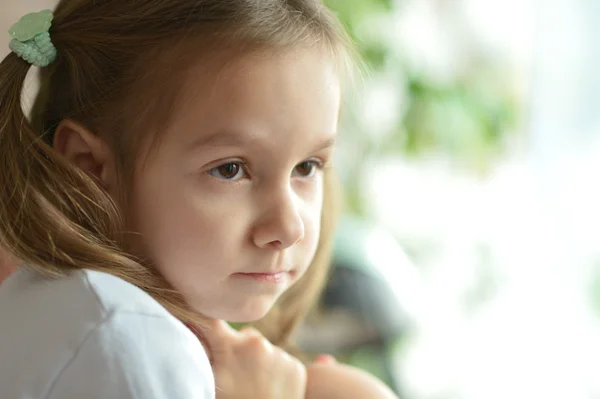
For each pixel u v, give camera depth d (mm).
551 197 1719
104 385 562
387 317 1342
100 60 708
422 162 1687
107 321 583
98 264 660
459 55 1688
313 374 832
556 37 1677
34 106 765
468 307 1720
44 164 689
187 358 606
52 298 617
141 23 692
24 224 677
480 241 1748
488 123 1605
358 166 1457
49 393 566
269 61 665
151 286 682
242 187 677
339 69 734
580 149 1675
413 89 1480
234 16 669
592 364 1643
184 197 669
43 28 733
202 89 659
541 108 1708
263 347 804
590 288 1657
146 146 679
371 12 1392
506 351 1703
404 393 1440
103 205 685
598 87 1643
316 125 688
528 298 1747
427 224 1708
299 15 710
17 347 598
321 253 948
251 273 695
